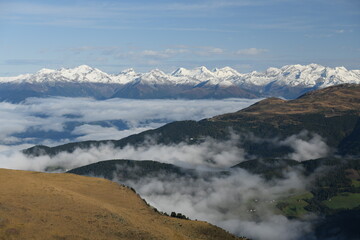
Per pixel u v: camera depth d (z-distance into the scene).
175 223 80.75
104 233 59.88
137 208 88.56
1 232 52.06
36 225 56.81
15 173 99.00
